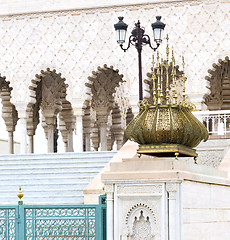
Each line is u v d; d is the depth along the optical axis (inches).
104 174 354.3
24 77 997.8
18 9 999.6
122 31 645.9
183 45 930.7
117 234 350.0
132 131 387.5
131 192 349.1
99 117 1179.3
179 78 1068.5
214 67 925.2
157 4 944.9
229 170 542.0
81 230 394.0
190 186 361.1
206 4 922.7
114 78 1167.0
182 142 385.1
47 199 665.0
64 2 980.6
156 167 349.4
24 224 403.2
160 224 343.0
